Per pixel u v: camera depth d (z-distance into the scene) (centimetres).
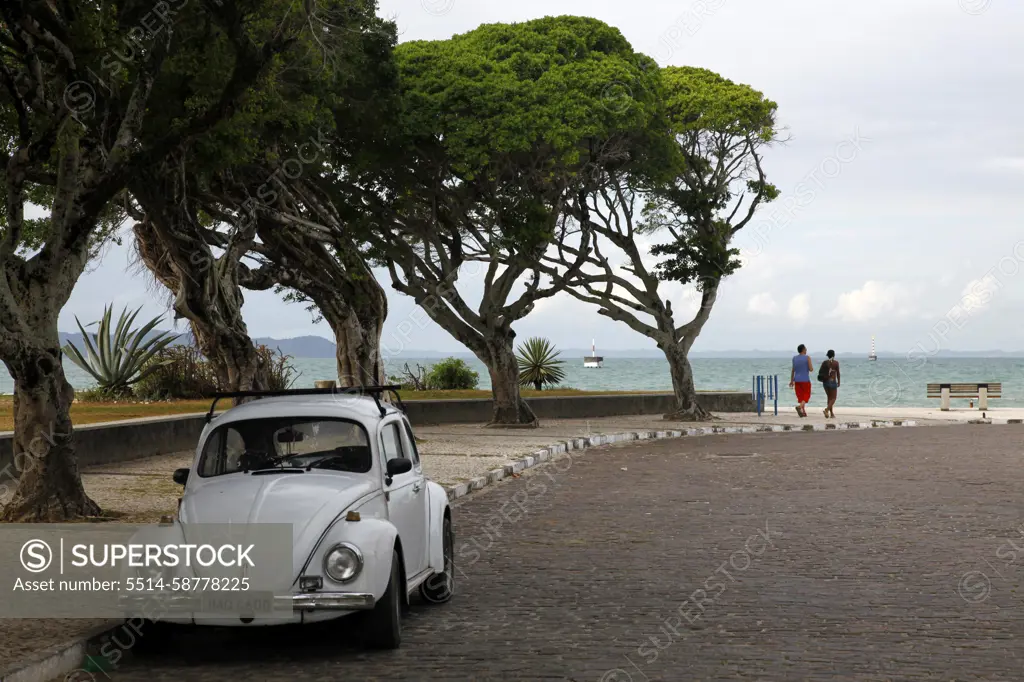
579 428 3322
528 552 1196
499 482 1956
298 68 1795
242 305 2800
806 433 3219
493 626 850
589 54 2986
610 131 2945
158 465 2073
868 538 1264
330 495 807
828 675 693
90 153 1474
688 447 2698
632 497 1689
